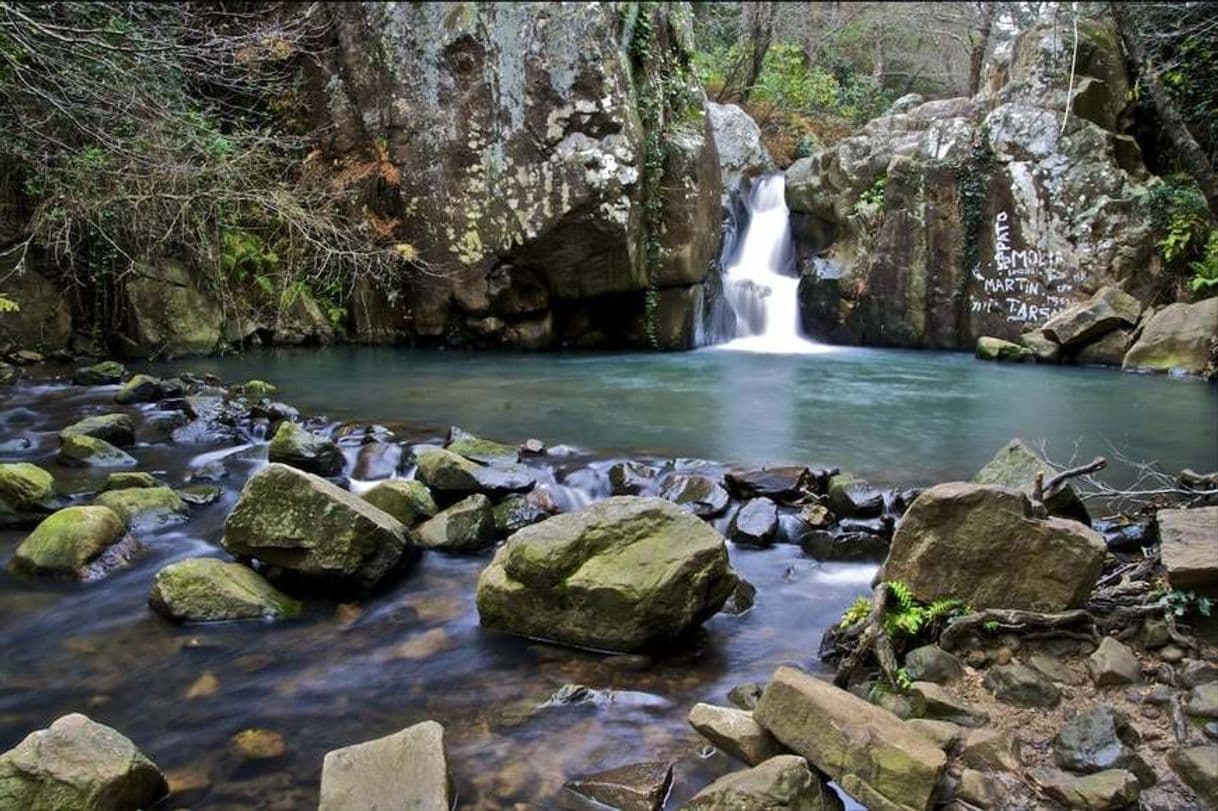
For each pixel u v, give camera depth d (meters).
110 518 5.15
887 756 2.80
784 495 5.75
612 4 13.10
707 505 5.66
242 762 3.21
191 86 12.92
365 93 13.92
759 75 24.86
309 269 14.09
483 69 13.17
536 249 13.38
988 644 3.77
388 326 14.62
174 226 11.78
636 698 3.66
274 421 8.06
